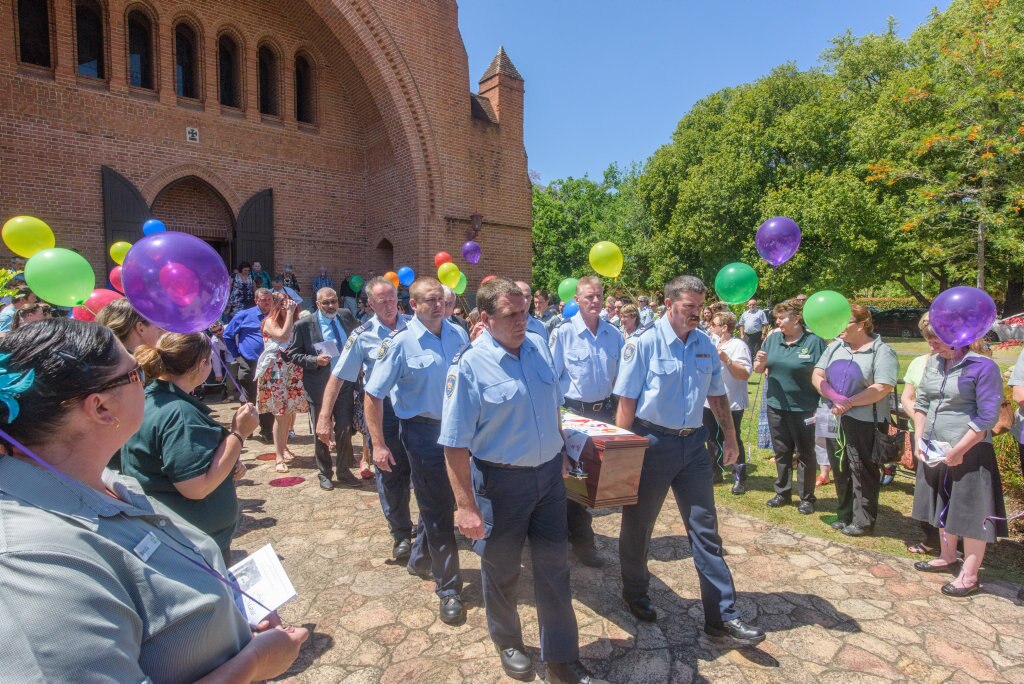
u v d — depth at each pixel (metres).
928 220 17.77
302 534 4.47
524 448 2.67
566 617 2.68
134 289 2.02
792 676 2.79
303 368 5.54
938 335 3.54
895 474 5.99
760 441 6.08
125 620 0.92
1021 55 14.69
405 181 14.15
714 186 24.34
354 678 2.78
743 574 3.85
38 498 0.94
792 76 26.72
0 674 0.78
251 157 13.48
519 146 15.80
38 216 10.82
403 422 3.50
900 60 25.22
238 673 1.10
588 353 4.61
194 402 2.22
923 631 3.18
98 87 11.53
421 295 3.58
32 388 0.98
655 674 2.81
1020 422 4.05
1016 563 4.03
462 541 4.43
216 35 12.86
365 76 13.70
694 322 3.21
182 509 2.14
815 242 22.33
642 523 3.22
